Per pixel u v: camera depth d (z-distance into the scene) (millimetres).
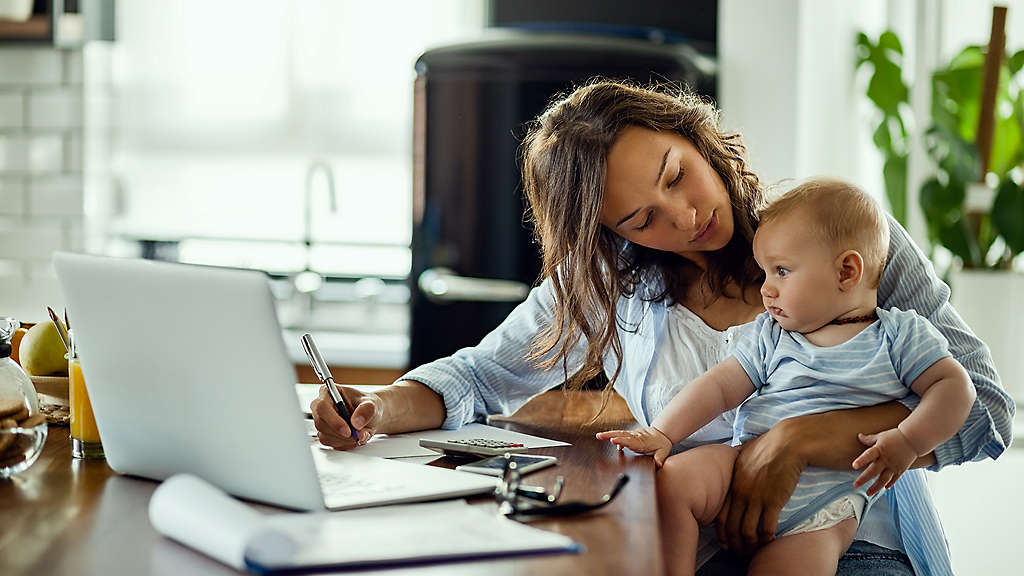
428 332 2930
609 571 854
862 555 1454
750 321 1596
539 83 2842
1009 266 2814
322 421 1351
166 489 952
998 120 2834
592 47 2828
